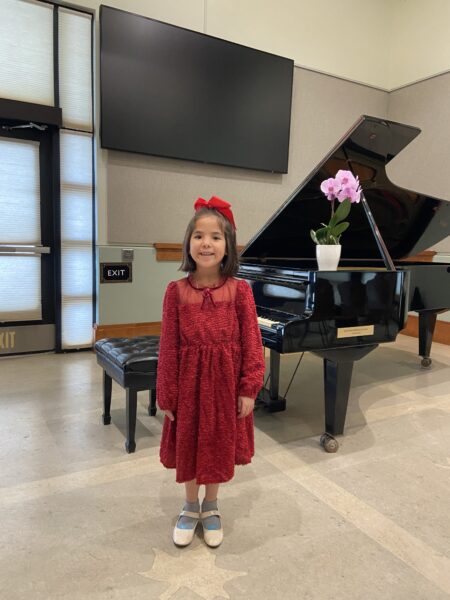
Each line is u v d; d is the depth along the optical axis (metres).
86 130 3.66
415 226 3.28
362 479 1.83
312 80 4.65
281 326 1.95
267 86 4.28
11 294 3.58
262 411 2.57
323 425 2.39
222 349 1.33
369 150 2.46
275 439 2.20
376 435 2.27
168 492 1.71
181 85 3.86
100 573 1.28
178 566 1.31
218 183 4.29
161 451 1.41
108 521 1.52
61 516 1.54
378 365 3.62
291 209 2.50
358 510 1.61
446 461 2.01
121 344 2.25
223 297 1.36
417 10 4.80
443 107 4.62
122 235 3.86
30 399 2.67
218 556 1.36
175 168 4.04
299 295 2.16
